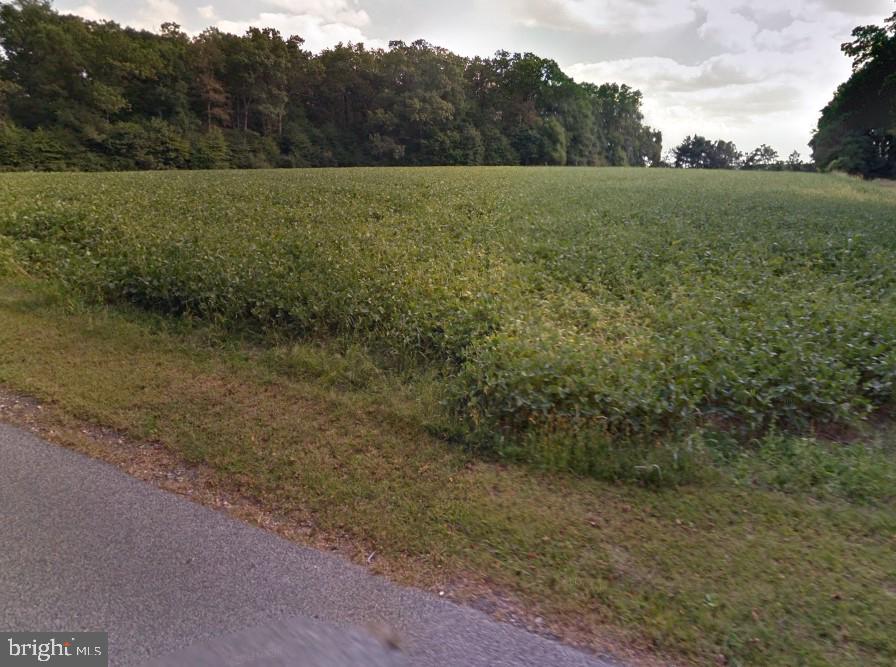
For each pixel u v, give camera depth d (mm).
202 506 2791
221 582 2242
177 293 6059
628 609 2191
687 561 2518
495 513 2875
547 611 2176
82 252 8453
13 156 41531
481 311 5719
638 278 7922
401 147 63656
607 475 3305
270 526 2664
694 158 113688
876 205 20031
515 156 71438
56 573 2242
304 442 3564
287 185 20562
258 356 5133
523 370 4043
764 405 3938
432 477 3234
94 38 50469
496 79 77062
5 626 1969
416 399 4266
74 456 3217
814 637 2078
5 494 2799
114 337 5410
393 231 10844
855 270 8227
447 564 2445
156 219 10711
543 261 8836
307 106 67250
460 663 1886
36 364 4652
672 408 3684
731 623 2129
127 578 2232
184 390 4289
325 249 8180
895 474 3299
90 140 46406
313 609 2121
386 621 2076
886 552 2623
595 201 17781
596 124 89562
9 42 47250
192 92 56250
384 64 65812
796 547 2645
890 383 4148
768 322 5336
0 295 6734
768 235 11078
